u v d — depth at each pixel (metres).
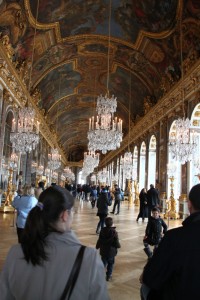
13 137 12.30
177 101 17.41
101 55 22.67
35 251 1.58
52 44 19.88
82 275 1.56
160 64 19.45
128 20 17.67
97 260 1.64
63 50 21.34
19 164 20.14
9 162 18.23
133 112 30.34
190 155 11.88
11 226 11.03
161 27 16.34
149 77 22.12
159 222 6.54
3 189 17.33
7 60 15.10
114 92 29.52
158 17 15.82
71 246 1.65
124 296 4.78
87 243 8.76
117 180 40.41
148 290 2.11
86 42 20.81
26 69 19.31
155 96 22.78
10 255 1.68
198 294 1.91
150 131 23.94
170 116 18.91
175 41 16.22
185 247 1.99
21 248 1.66
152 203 13.23
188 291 1.93
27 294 1.56
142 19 16.86
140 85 24.44
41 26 17.22
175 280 2.00
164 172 19.52
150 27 17.08
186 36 14.91
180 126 12.05
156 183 20.52
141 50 19.92
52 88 27.50
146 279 2.04
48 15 16.75
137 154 29.28
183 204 16.20
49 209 1.70
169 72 18.55
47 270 1.56
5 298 1.62
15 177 18.92
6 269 1.65
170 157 18.89
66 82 27.84
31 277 1.57
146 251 6.59
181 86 16.30
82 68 25.39
